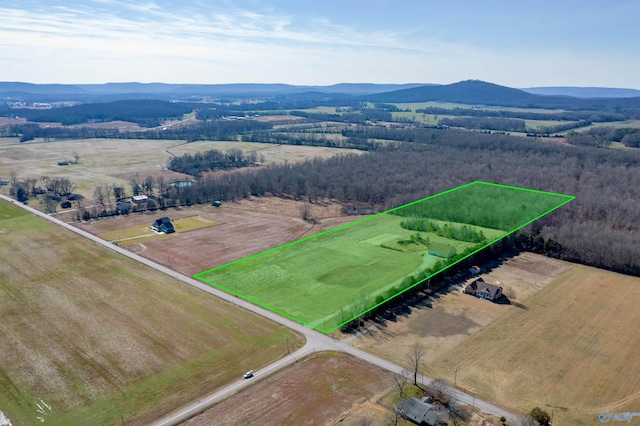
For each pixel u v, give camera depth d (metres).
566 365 66.94
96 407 57.69
